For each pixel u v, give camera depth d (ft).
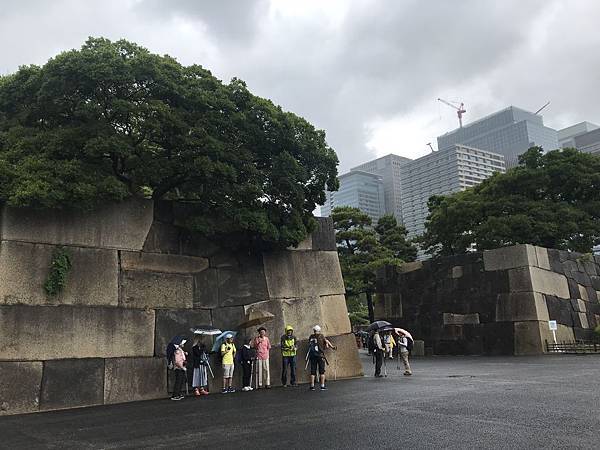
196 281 50.98
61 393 40.42
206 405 38.32
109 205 46.62
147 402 42.27
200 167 44.34
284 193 52.16
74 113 44.50
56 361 40.83
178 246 50.60
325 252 61.67
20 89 44.83
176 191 53.98
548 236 96.07
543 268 88.89
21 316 39.99
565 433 23.07
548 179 101.91
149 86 45.14
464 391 38.40
